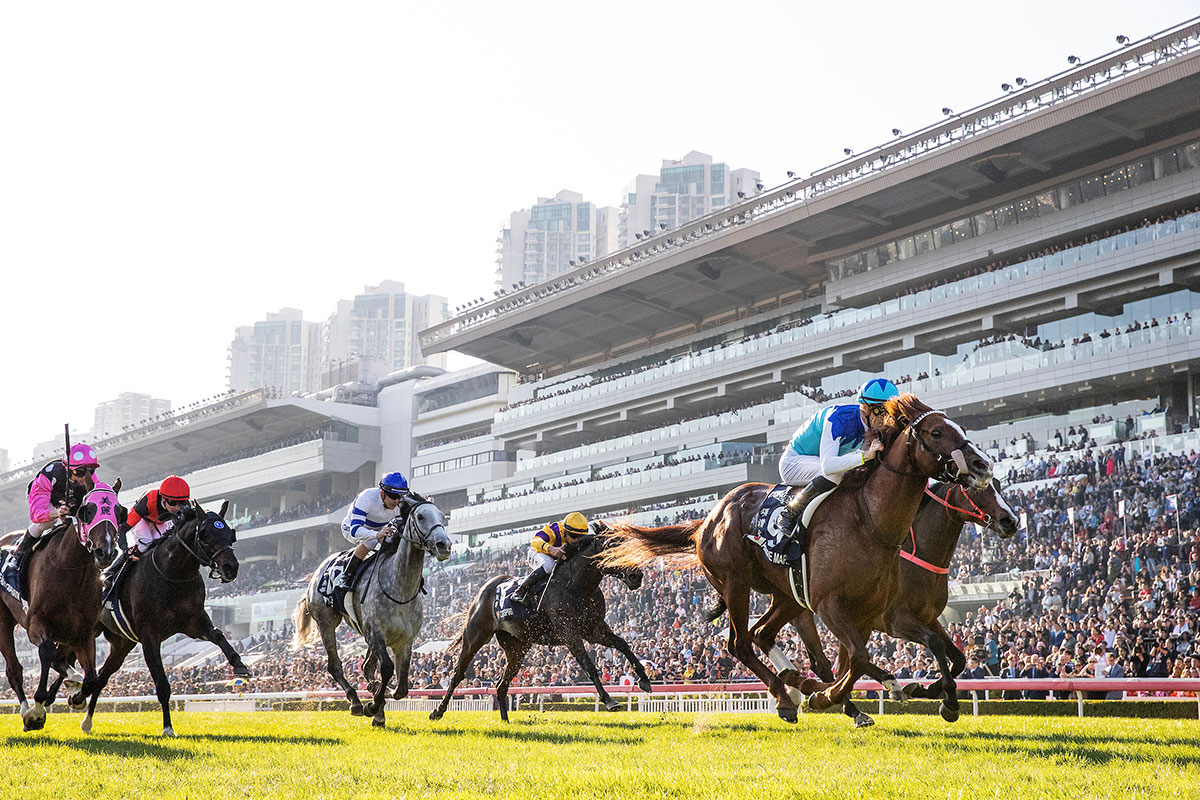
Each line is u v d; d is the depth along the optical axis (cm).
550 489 5034
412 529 1086
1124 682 1333
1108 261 3234
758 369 4447
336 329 15450
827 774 555
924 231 3934
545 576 1200
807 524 784
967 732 837
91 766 626
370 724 1116
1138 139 3328
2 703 3294
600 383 5219
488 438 6366
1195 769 566
